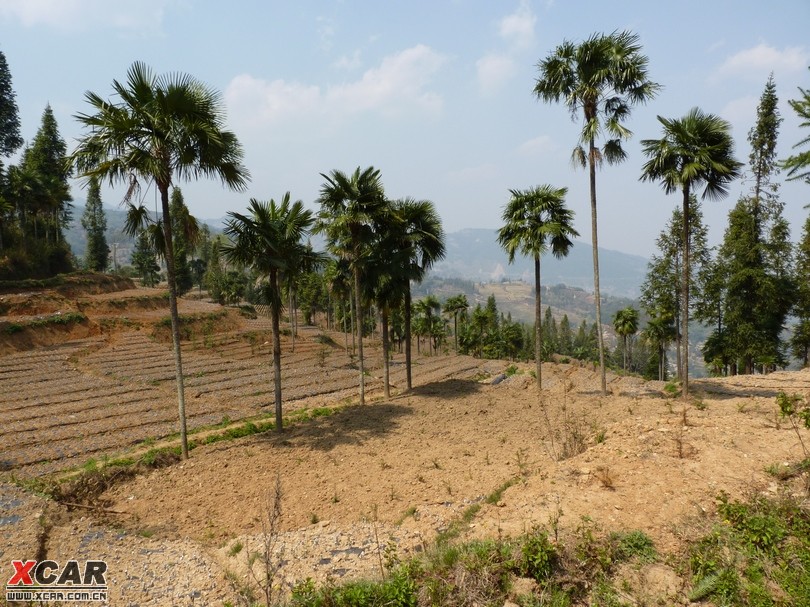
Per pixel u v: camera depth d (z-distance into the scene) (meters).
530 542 5.72
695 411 13.37
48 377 23.70
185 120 12.04
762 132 29.45
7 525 8.64
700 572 5.33
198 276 80.12
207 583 6.87
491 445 13.01
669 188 16.58
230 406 20.03
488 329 76.50
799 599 4.75
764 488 6.96
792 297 28.78
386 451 12.87
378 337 65.94
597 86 17.33
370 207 18.48
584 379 25.00
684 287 16.86
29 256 42.41
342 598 5.48
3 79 43.97
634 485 7.57
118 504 10.30
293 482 10.97
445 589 5.41
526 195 19.69
